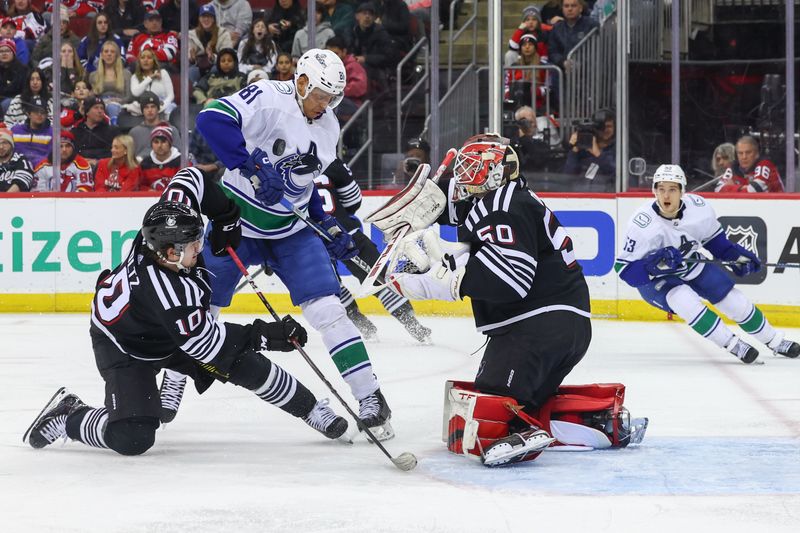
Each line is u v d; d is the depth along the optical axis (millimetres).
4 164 30797
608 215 28500
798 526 9375
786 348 21219
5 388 17484
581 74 30359
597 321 27984
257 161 13219
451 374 19141
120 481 11070
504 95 30672
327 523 9453
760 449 12719
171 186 12500
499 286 11391
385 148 31219
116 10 30922
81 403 12648
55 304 30047
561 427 12516
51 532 9172
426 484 10945
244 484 10938
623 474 11391
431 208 11961
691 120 30375
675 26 29422
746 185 30062
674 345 23297
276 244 13797
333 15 31109
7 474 11383
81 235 30016
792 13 28812
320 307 13469
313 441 13250
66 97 30828
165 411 13820
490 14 29344
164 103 31062
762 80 29938
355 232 22641
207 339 11602
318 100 13445
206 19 31062
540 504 10133
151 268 11453
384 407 13430
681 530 9242
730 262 20875
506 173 11719
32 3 30953
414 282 11680
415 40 31078
